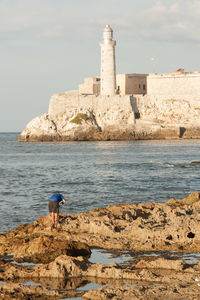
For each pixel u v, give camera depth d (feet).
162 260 59.06
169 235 72.69
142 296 47.75
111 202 129.90
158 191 153.17
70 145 509.35
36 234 76.38
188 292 48.55
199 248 67.87
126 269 56.90
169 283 52.37
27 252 66.18
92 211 94.02
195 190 154.81
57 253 64.23
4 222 99.14
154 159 305.53
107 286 52.44
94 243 71.20
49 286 52.70
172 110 598.34
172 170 230.89
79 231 78.28
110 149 423.64
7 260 63.21
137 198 137.59
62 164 279.49
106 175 210.18
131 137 587.68
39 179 198.29
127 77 623.77
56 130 604.90
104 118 601.62
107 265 58.29
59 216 87.35
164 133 585.63
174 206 97.25
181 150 396.16
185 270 56.90
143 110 609.01
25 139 618.03
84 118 596.29
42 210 115.96
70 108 614.34
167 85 608.19
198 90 590.96
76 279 54.80
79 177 203.72
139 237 73.61
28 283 53.83
